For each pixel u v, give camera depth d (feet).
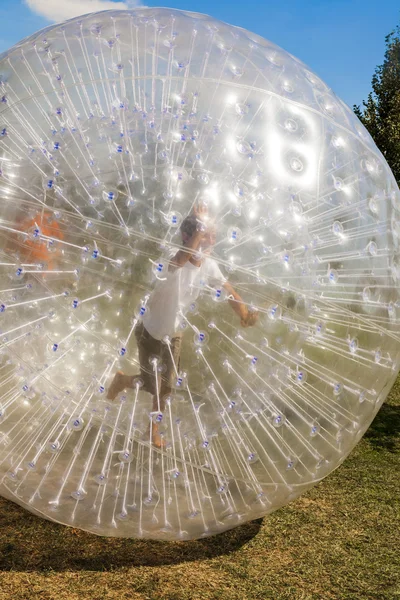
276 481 9.00
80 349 7.89
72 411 8.14
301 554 9.88
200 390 8.00
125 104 8.27
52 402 8.20
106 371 7.91
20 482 8.70
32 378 8.09
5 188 8.09
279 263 7.97
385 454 15.47
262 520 11.00
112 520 8.75
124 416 8.13
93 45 9.02
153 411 8.04
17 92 8.85
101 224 7.73
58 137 8.20
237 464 8.60
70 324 7.84
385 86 45.98
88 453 8.33
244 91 8.55
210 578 9.02
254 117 8.34
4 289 7.97
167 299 7.73
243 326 7.91
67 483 8.54
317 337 8.37
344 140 9.07
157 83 8.49
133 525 8.80
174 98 8.31
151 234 7.69
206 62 8.77
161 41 8.98
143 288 7.71
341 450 9.54
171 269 7.70
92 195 7.79
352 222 8.61
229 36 9.43
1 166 8.18
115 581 8.79
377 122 45.24
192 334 7.82
